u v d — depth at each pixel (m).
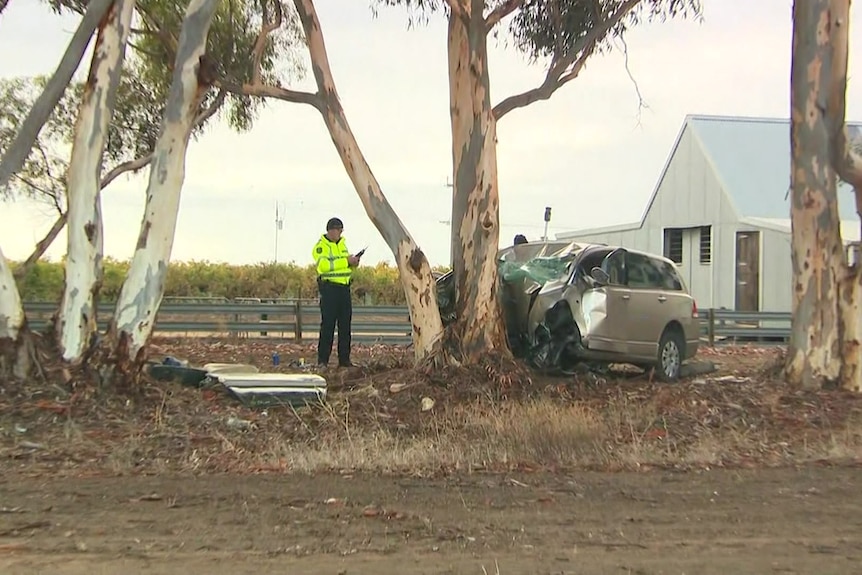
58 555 7.98
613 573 7.87
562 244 19.39
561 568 7.96
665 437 13.76
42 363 13.64
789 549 8.66
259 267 46.78
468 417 14.20
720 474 11.93
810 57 17.11
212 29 21.97
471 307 16.78
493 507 10.00
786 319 29.83
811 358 17.22
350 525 9.15
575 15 19.55
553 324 17.69
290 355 23.48
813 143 17.19
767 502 10.44
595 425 13.54
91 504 9.64
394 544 8.55
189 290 44.94
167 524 8.99
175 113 14.16
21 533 8.57
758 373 18.84
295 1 17.16
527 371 16.70
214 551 8.20
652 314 18.83
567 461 12.38
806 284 17.31
